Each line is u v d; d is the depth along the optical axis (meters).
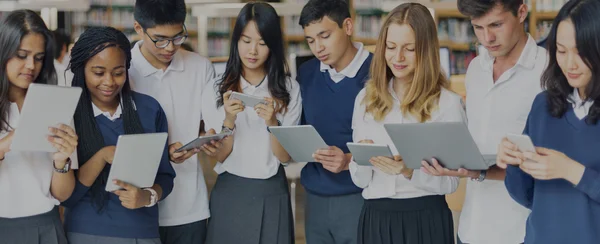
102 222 3.19
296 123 3.70
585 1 2.40
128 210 3.21
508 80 3.07
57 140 2.82
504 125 3.09
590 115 2.49
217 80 3.65
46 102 2.71
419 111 3.16
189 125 3.65
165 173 3.34
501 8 2.95
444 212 3.26
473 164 2.79
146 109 3.33
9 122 2.99
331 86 3.65
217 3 6.98
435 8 7.77
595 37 2.37
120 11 9.50
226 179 3.65
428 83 3.17
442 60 6.46
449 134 2.70
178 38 3.42
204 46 7.80
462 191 4.41
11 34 2.89
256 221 3.60
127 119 3.24
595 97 2.47
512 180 2.75
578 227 2.54
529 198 2.79
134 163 2.95
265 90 3.61
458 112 3.18
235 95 3.36
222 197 3.64
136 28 3.52
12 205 2.98
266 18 3.46
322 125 3.68
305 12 3.56
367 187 3.29
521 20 3.05
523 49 3.05
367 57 3.66
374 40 9.16
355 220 3.60
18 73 2.93
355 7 9.16
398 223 3.20
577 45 2.40
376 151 2.96
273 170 3.62
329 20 3.53
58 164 2.96
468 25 9.21
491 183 3.11
